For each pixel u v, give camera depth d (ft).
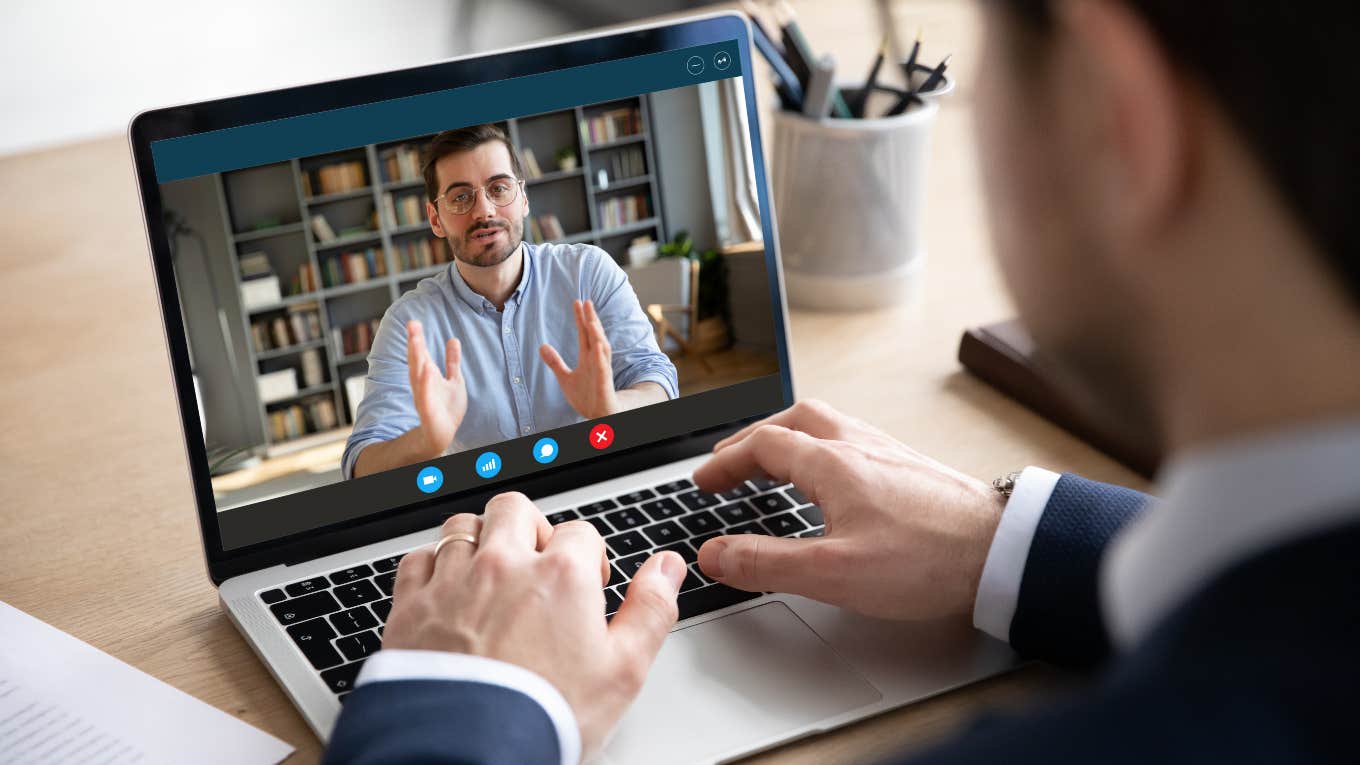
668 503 2.55
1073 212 0.90
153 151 2.31
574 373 2.60
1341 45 0.75
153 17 10.34
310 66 10.81
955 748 0.83
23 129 9.57
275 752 1.91
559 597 1.88
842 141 3.26
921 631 2.13
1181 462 0.93
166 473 2.87
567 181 2.59
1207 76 0.79
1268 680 0.72
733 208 2.74
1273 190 0.79
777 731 1.90
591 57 2.61
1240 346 0.85
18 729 1.95
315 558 2.41
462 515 2.13
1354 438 0.80
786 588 2.15
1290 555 0.76
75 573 2.48
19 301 3.69
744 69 2.75
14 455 2.94
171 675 2.14
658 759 1.85
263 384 2.39
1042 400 2.91
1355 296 0.79
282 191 2.39
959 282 3.66
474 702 1.63
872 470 2.21
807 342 3.34
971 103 0.98
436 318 2.50
